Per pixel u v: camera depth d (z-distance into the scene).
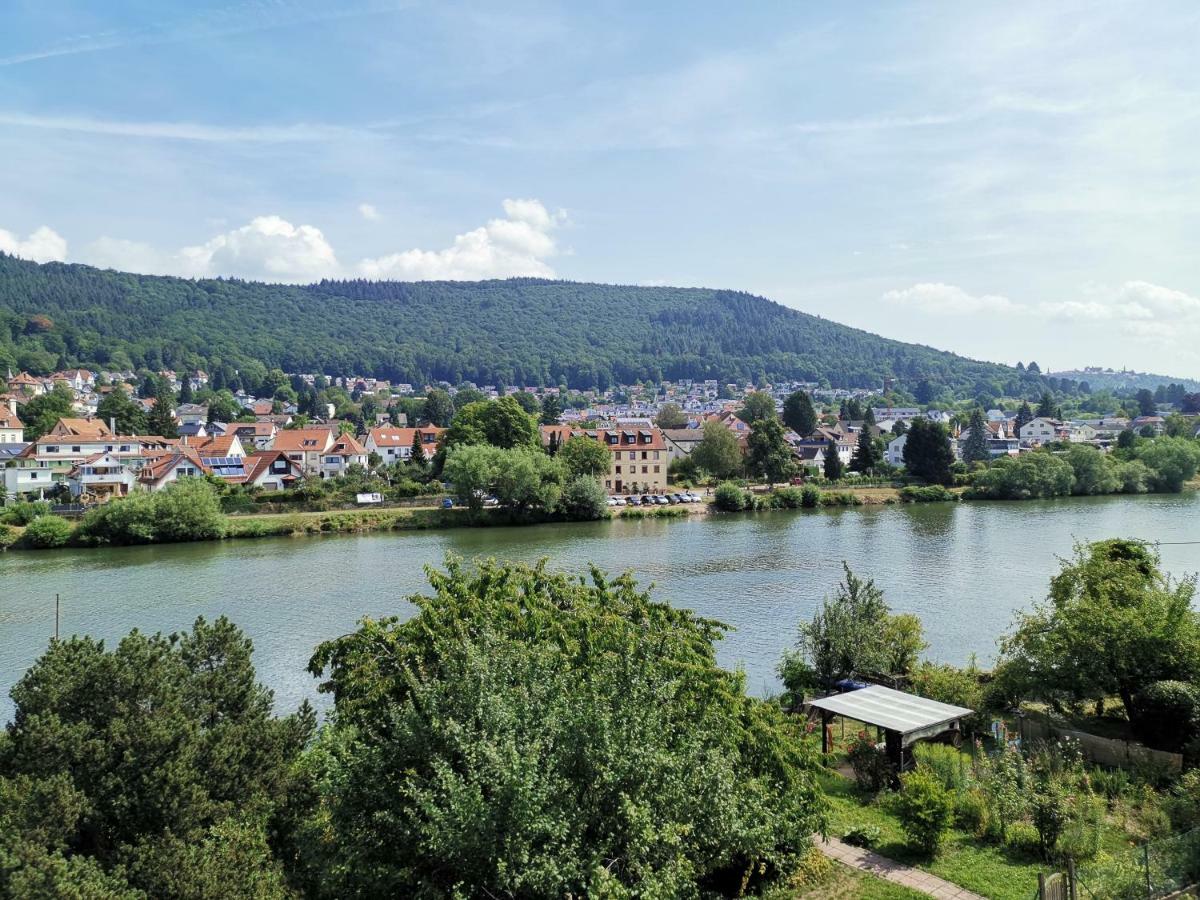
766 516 106.50
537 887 13.27
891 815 23.16
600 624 21.53
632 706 15.84
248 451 154.62
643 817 14.18
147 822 16.25
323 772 16.72
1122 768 25.38
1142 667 27.86
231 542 86.50
